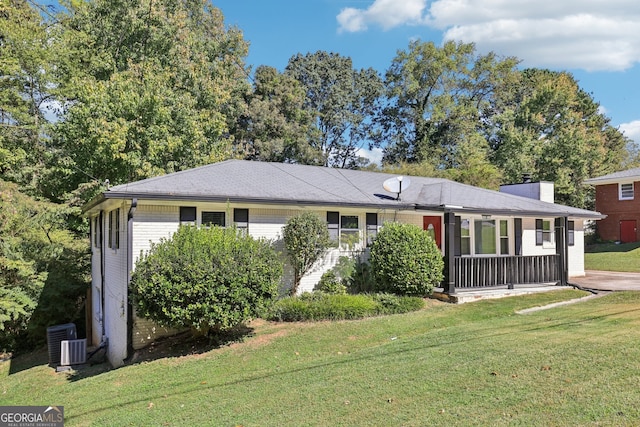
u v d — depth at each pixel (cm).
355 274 1289
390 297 1130
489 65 4034
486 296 1230
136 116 1755
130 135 1734
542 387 516
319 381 634
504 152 3116
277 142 3173
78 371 1056
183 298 845
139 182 1094
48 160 1838
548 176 2981
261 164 1501
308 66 4144
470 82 4094
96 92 1738
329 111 4075
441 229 1493
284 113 3444
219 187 1130
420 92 4081
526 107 3275
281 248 1200
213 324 874
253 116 3147
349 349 825
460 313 1050
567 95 3225
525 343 710
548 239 1700
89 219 1761
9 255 1381
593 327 794
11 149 1798
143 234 1025
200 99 2164
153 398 656
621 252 2492
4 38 1766
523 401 483
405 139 4166
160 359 873
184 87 2134
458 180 2748
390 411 497
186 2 2869
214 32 2941
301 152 3384
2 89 1756
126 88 1791
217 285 865
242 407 566
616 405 451
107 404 658
